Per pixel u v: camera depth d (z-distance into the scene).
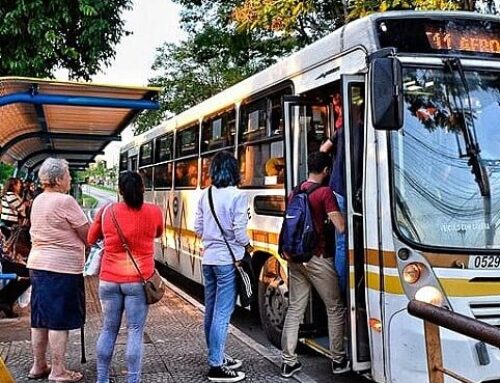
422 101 4.83
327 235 5.50
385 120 4.36
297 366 5.85
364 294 5.01
